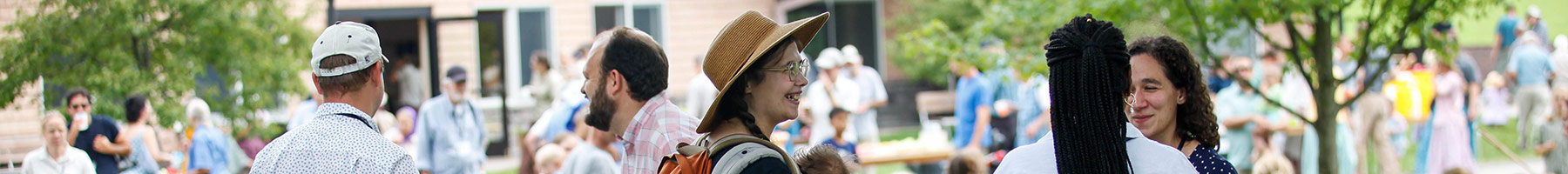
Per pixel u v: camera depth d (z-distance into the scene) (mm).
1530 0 16297
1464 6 5902
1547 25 16078
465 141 8719
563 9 15109
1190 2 5738
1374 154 9750
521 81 14672
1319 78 5977
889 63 16516
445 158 8570
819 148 2842
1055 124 2250
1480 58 16406
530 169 7703
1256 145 8234
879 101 11891
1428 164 9656
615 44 3262
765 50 2404
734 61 2469
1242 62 8180
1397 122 10703
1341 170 8375
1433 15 5887
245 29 8977
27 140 9422
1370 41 6094
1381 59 6250
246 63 9023
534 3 14914
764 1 15883
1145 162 2266
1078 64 2242
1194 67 2764
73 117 7207
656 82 3271
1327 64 5938
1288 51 6035
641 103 3277
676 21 15516
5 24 8516
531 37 14945
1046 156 2285
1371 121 9047
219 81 9703
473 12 14500
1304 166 8609
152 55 8539
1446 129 9531
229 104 9008
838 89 11359
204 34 8680
